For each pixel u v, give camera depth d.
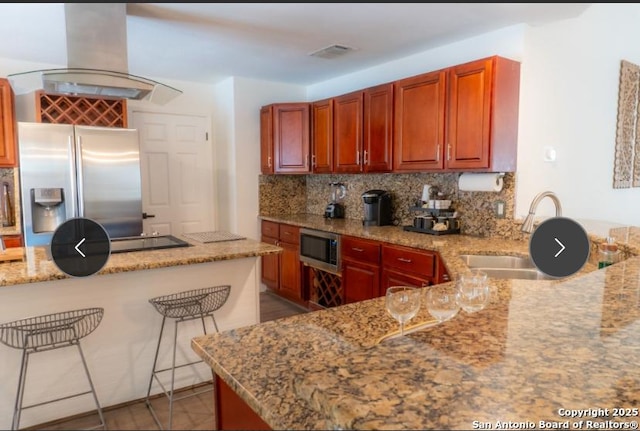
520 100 2.83
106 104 3.88
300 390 0.71
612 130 3.56
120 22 2.37
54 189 3.37
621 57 3.54
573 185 3.29
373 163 3.59
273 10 2.52
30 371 2.11
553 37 2.97
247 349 1.16
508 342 0.89
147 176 4.47
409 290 1.31
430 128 3.07
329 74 4.29
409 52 3.45
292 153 4.37
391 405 0.64
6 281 1.83
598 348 0.87
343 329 1.32
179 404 2.40
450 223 3.24
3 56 3.57
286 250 4.30
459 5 2.46
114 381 2.34
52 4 2.40
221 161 4.80
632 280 1.43
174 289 2.47
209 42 3.18
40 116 3.57
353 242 3.44
